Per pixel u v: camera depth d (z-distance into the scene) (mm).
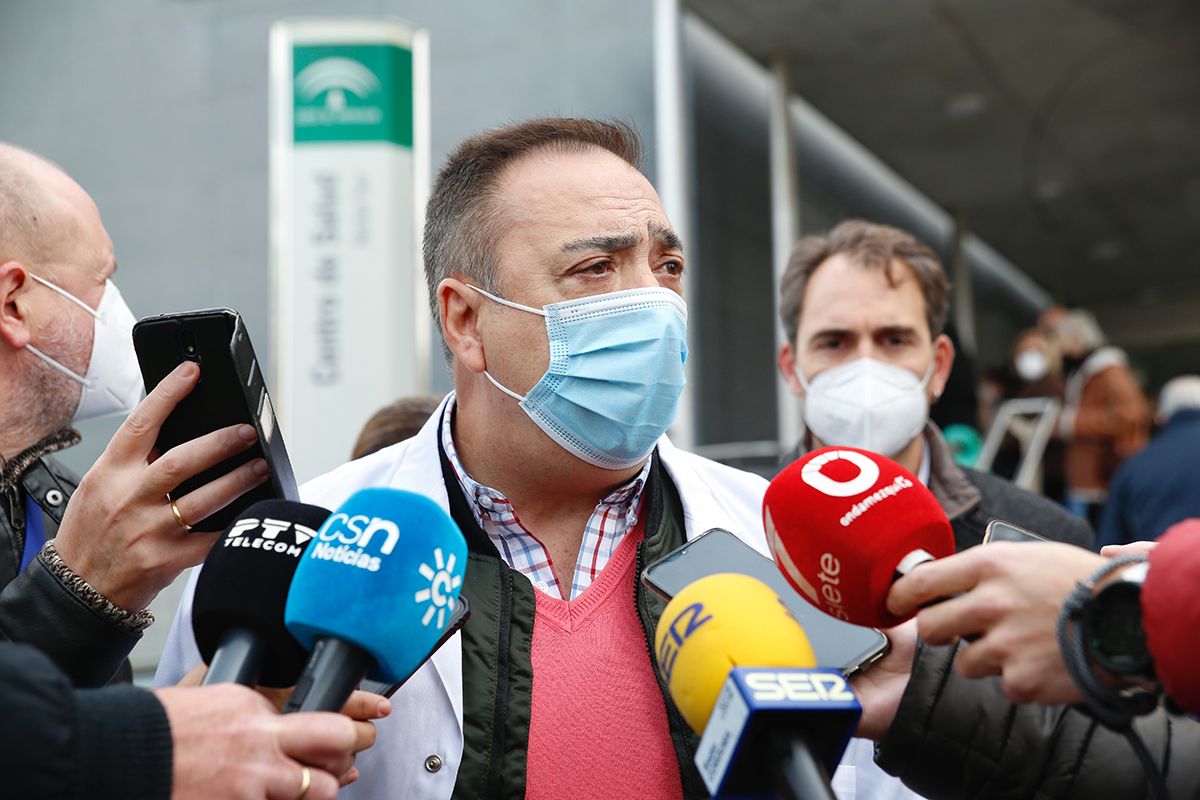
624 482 1924
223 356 1456
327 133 5219
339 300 5152
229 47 8219
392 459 1977
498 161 1884
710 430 6664
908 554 1271
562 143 1888
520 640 1736
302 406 5121
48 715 1092
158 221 8250
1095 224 12562
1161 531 4145
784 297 3084
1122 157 10406
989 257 13523
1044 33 7828
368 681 1412
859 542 1269
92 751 1097
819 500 1312
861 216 9781
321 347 5141
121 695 1152
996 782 1375
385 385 5117
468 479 1858
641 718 1714
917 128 9445
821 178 8945
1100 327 16875
